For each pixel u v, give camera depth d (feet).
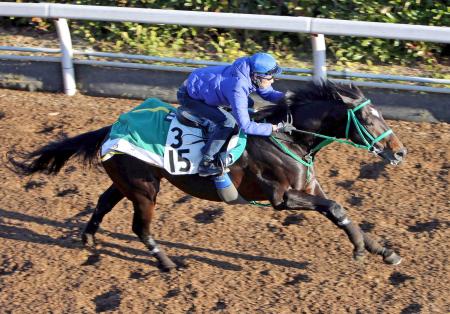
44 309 26.00
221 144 25.73
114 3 47.06
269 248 28.96
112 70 42.06
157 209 31.94
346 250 28.58
